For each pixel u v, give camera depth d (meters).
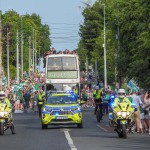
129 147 39.41
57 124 58.25
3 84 139.75
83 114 95.88
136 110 51.59
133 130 52.28
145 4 72.19
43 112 58.47
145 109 51.81
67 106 58.47
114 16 88.69
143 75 72.06
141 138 46.78
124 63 81.81
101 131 55.19
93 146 40.03
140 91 54.91
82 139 45.88
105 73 134.62
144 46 68.00
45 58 90.81
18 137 48.62
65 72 89.81
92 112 105.00
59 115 58.06
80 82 91.62
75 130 56.66
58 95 60.00
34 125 66.62
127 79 81.44
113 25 95.81
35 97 102.88
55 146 40.28
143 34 68.31
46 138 47.34
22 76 171.62
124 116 46.56
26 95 109.19
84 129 58.06
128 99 48.50
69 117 58.00
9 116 51.34
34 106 102.69
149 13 71.81
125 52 81.56
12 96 104.75
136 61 71.38
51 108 58.28
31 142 43.78
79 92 89.62
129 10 76.12
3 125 50.75
